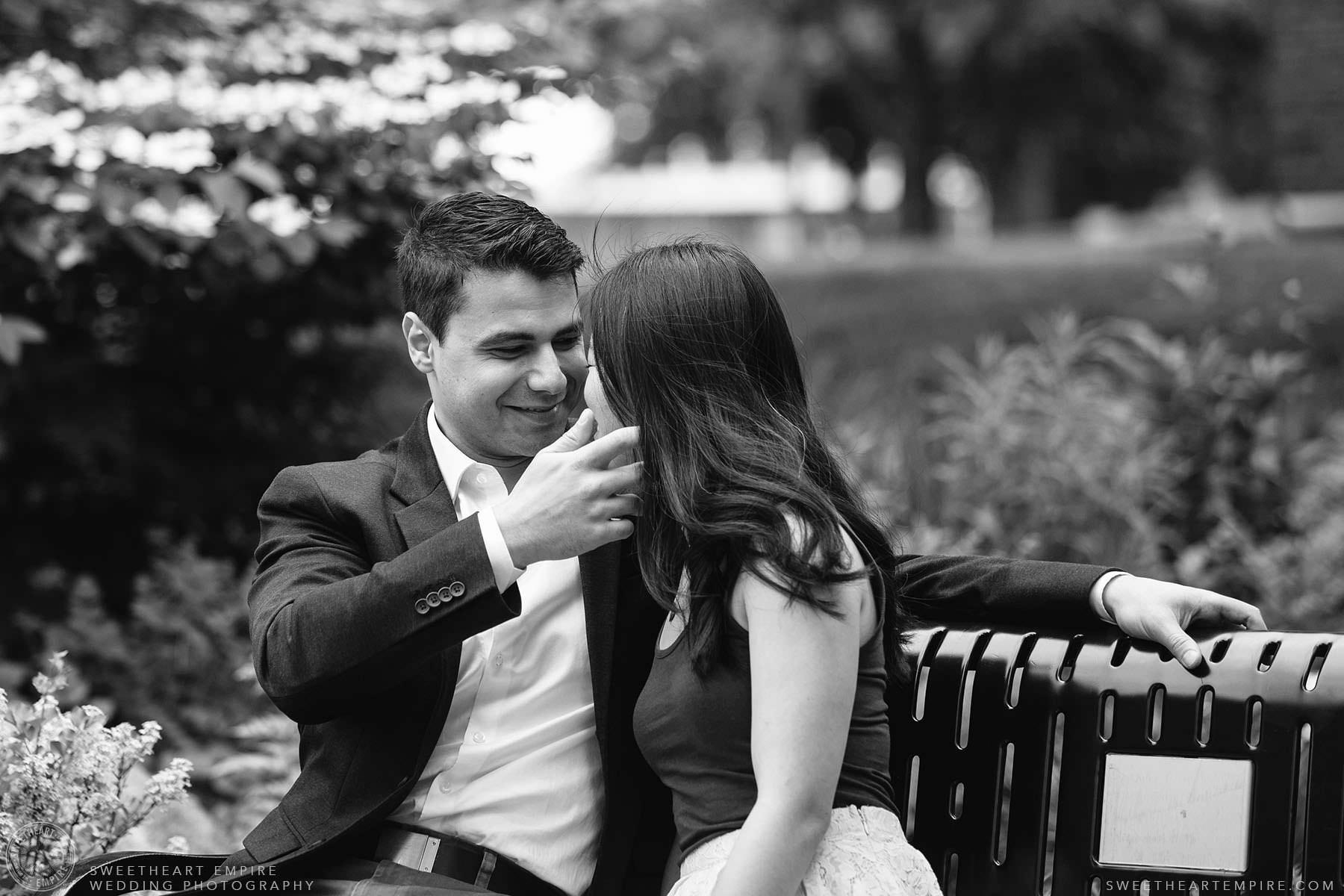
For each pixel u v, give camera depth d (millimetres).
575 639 2354
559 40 4594
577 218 12023
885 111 16766
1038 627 2318
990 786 2277
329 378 5125
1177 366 5047
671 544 2146
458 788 2287
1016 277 8086
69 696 4160
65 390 4605
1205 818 2086
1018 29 14688
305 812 2232
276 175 3914
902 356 7703
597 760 2346
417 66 4500
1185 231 10203
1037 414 5215
